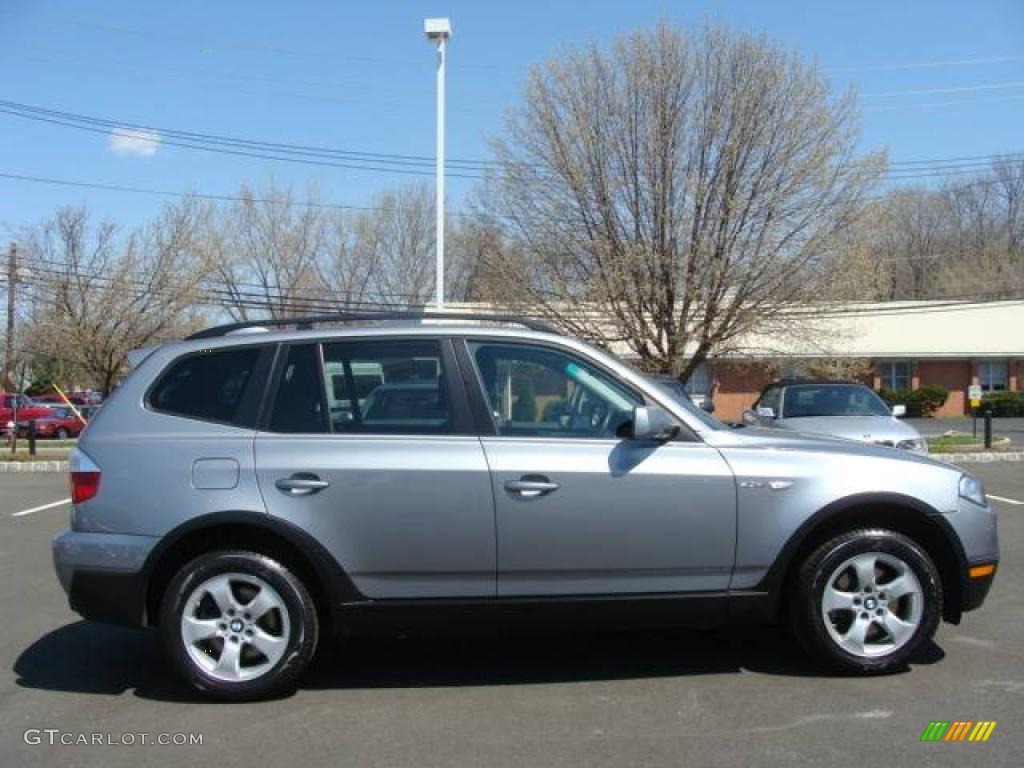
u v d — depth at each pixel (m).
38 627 6.23
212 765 3.95
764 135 21.42
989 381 44.38
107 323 29.67
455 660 5.35
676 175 21.69
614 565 4.70
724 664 5.18
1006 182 63.88
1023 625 5.92
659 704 4.58
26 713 4.59
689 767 3.85
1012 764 3.83
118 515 4.67
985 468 17.19
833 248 21.78
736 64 21.66
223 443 4.73
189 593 4.65
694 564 4.73
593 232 22.39
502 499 4.64
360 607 4.65
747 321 21.84
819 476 4.81
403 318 5.26
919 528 5.03
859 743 4.06
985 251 60.94
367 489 4.64
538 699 4.68
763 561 4.76
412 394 4.86
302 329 5.07
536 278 22.81
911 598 4.86
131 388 4.93
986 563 4.98
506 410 4.87
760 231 21.73
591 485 4.67
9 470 18.75
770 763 3.87
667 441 4.81
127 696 4.83
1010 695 4.62
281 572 4.67
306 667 4.73
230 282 39.47
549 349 4.98
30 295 29.97
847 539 4.82
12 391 33.53
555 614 4.70
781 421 12.38
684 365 22.95
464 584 4.68
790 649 5.43
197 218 31.50
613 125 22.03
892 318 43.53
